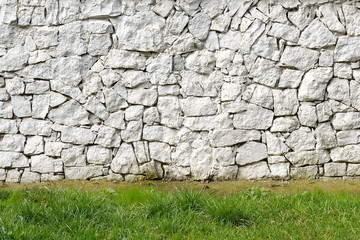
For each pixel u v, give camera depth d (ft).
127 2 19.89
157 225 13.66
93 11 19.92
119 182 19.97
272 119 19.77
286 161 19.80
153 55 20.02
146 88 20.02
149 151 20.06
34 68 20.02
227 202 15.14
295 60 19.58
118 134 20.15
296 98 19.69
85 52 19.97
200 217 14.44
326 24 19.52
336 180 19.63
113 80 19.94
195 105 19.88
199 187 18.95
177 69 19.94
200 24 19.83
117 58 19.90
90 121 20.12
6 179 20.16
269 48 19.65
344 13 19.48
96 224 13.26
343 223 13.94
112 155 20.18
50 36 19.92
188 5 19.74
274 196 16.70
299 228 13.67
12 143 20.10
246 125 19.77
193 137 19.97
